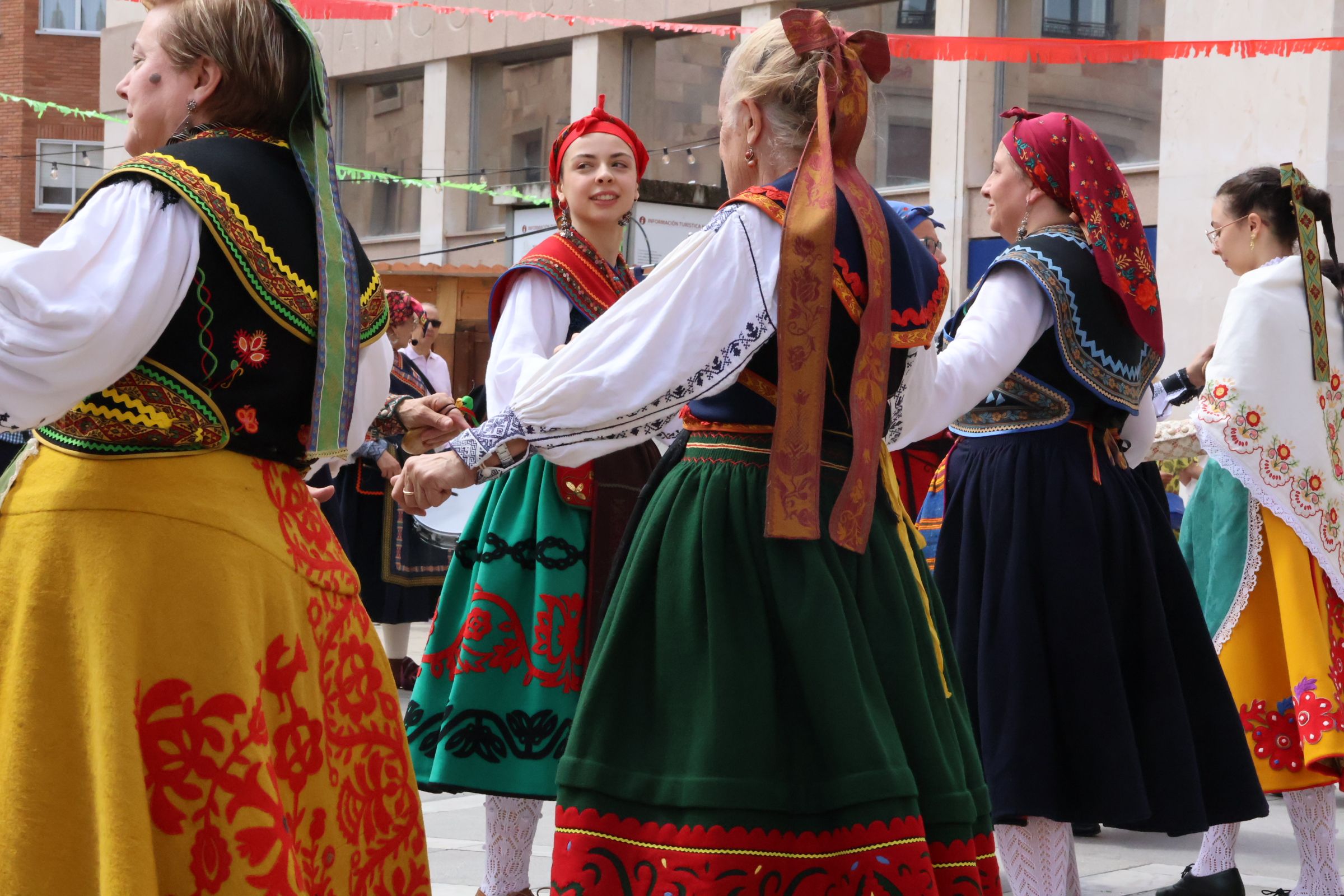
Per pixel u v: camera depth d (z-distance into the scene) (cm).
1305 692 345
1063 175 297
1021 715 280
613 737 210
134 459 180
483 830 398
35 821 175
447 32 1546
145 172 179
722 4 1305
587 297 328
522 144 1534
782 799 200
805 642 201
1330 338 376
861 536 209
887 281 215
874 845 194
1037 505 289
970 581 294
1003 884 343
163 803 175
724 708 202
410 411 246
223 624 179
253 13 197
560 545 307
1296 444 362
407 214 1644
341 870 194
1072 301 282
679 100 1420
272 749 184
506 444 217
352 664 200
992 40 676
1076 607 283
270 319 189
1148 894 343
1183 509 547
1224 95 972
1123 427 323
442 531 462
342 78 1673
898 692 208
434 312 816
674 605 210
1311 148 935
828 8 1238
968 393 268
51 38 2488
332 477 225
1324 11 927
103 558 177
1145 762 286
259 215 189
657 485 225
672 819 202
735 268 210
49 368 168
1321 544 358
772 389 213
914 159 1188
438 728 311
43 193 2502
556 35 1445
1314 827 349
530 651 305
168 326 181
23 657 177
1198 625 300
